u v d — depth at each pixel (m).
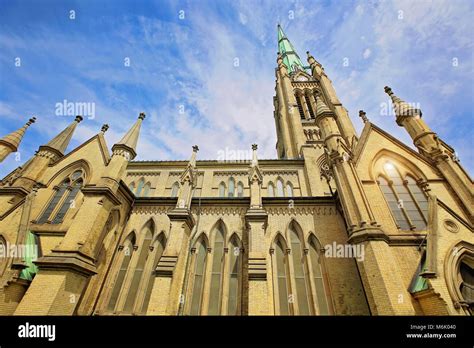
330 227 19.38
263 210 18.66
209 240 19.77
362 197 15.91
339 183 17.41
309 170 29.31
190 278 17.89
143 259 19.41
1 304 13.71
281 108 45.09
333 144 19.33
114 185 18.02
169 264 15.91
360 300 15.73
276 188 28.88
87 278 14.66
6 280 14.34
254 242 16.77
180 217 18.28
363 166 18.92
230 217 21.05
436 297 11.80
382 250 13.52
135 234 20.42
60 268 13.47
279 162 31.08
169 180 30.77
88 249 14.94
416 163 18.80
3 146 23.38
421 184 17.84
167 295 14.59
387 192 17.92
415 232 15.50
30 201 18.55
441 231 13.66
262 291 14.45
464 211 16.05
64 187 21.62
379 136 20.83
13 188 20.33
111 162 19.06
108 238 18.80
